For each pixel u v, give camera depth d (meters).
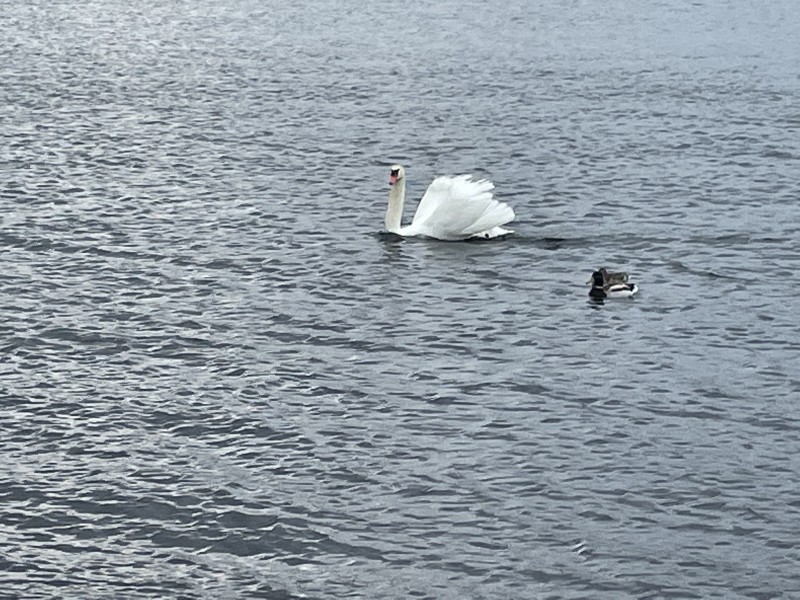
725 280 44.62
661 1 96.12
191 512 30.62
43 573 28.45
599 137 62.34
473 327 40.69
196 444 33.59
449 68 76.31
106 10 91.19
